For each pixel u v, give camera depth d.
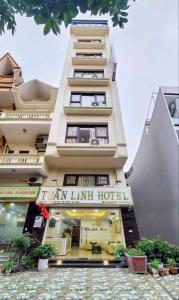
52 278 5.68
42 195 8.80
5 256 7.63
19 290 4.67
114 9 2.01
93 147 9.67
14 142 12.68
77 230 12.25
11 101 13.56
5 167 9.59
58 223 10.11
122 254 7.44
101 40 16.47
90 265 7.18
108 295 4.34
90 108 11.34
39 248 7.20
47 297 4.22
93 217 10.87
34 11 1.88
